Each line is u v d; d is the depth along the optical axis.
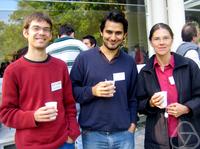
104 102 2.49
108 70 2.52
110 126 2.49
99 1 6.21
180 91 2.46
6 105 2.15
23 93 2.16
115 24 2.45
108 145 2.53
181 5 6.38
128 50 6.29
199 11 7.02
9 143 3.98
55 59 2.31
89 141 2.57
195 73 2.52
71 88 2.42
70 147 2.37
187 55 3.43
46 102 2.17
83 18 6.03
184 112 2.42
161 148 2.48
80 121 2.59
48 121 2.13
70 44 3.78
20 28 5.24
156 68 2.57
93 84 2.52
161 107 2.43
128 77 2.57
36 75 2.17
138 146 4.38
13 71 2.15
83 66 2.57
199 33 3.87
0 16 5.12
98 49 2.59
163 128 2.48
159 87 2.51
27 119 2.09
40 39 2.18
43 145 2.18
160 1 6.39
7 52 5.10
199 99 2.49
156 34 2.49
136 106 2.65
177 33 6.26
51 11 5.70
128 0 6.57
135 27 6.50
